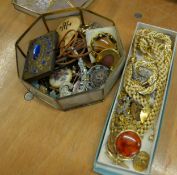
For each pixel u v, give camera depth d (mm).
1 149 281
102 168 260
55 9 348
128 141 252
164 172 260
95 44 295
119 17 346
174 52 309
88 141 279
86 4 352
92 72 289
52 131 286
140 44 305
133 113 274
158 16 343
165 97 286
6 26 355
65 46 296
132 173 251
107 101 296
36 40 305
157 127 270
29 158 275
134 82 281
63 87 284
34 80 289
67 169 267
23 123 292
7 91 310
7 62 328
